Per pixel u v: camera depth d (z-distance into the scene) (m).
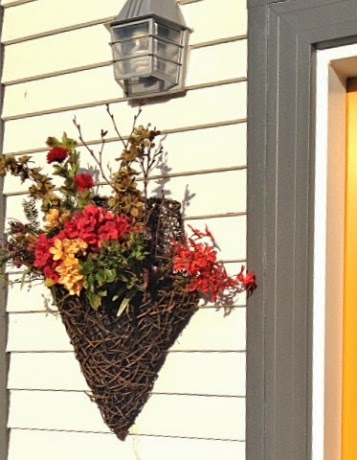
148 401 2.18
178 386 2.15
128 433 2.19
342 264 2.02
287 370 1.97
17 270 2.43
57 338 2.37
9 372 2.44
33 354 2.40
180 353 2.15
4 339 2.44
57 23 2.41
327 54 1.98
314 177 1.98
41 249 2.02
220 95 2.14
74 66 2.38
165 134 2.21
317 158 1.98
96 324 2.03
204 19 2.16
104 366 2.05
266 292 2.01
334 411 1.99
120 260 1.95
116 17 2.27
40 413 2.38
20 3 2.48
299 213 1.97
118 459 2.24
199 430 2.12
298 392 1.96
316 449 1.95
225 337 2.09
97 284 1.97
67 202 2.12
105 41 2.33
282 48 2.01
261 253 2.02
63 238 1.99
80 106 2.37
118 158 2.16
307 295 1.96
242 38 2.11
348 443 2.02
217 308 2.11
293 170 1.99
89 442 2.30
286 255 1.99
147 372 2.07
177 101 2.20
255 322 2.02
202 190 2.15
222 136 2.13
